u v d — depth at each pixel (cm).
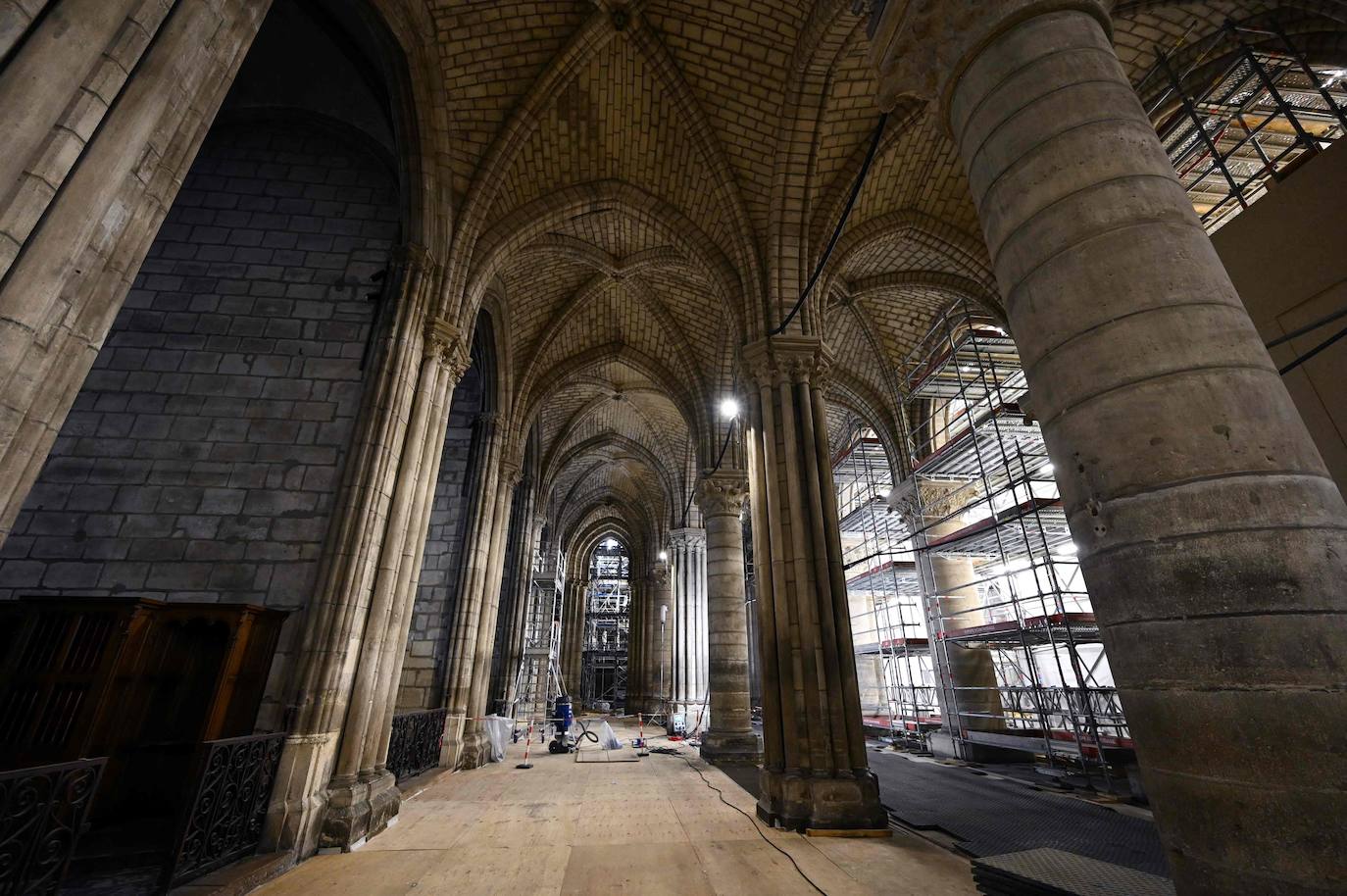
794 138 858
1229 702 174
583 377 1753
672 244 1066
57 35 232
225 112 855
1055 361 239
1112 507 210
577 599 3175
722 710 1183
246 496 648
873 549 2133
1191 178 897
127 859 439
